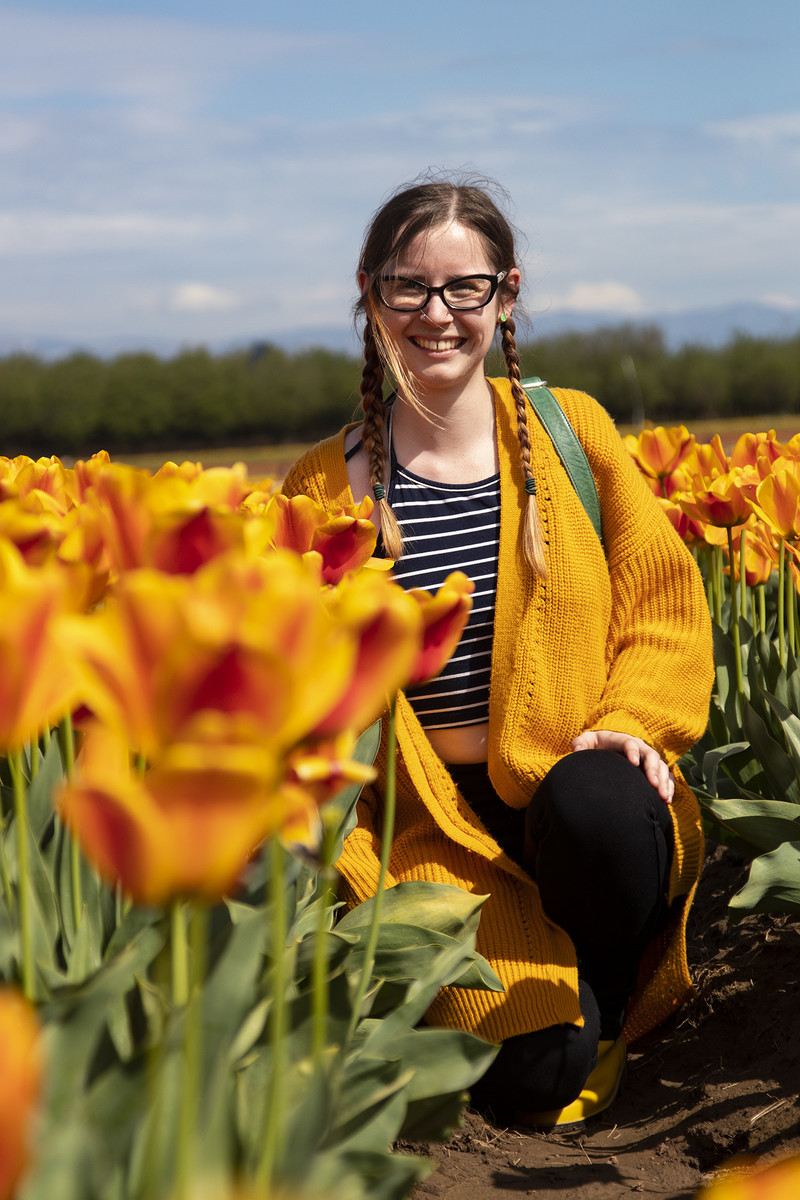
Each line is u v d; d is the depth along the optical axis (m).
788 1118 1.90
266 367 50.44
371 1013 1.68
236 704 0.65
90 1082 1.04
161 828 0.61
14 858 1.38
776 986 2.39
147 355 51.06
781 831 2.30
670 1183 1.83
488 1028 2.03
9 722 0.72
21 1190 0.74
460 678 2.30
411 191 2.36
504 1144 2.00
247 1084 1.20
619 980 2.24
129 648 0.65
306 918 1.69
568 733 2.25
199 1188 0.83
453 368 2.31
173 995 1.04
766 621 3.86
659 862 2.10
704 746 3.09
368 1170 1.15
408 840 2.28
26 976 1.02
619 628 2.37
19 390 48.47
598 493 2.42
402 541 2.31
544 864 2.08
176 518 0.90
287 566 0.78
